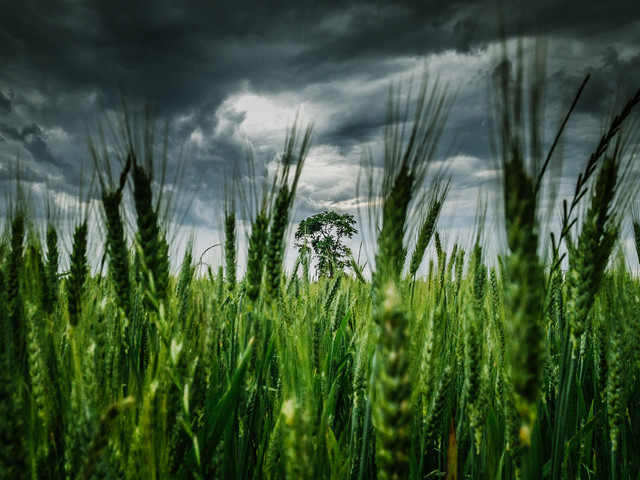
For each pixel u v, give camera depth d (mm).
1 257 2717
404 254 2182
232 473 2477
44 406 2182
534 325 1523
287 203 2434
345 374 3965
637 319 2904
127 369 2711
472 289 2514
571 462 3074
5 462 1491
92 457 1764
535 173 1552
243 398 2521
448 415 2986
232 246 2928
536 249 1539
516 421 2113
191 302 2895
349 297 5418
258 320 2652
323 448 2543
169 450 2119
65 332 2857
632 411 3559
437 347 2490
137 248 2205
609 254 2162
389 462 1380
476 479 2666
